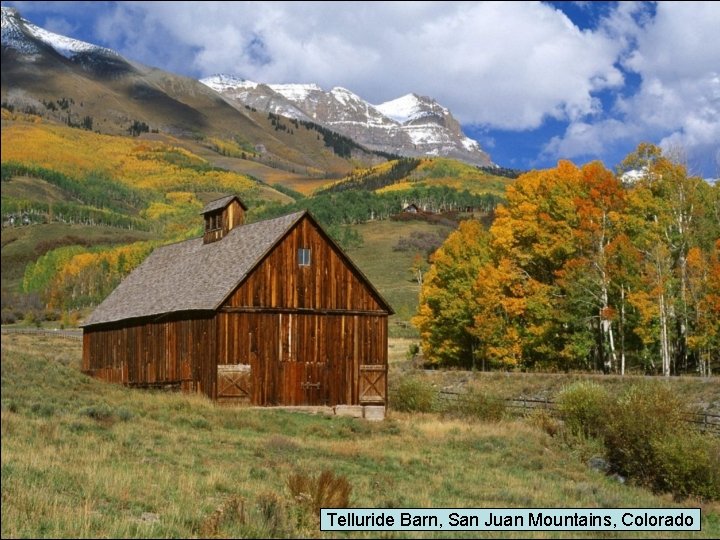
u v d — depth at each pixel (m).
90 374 54.53
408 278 160.25
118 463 21.80
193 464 23.02
